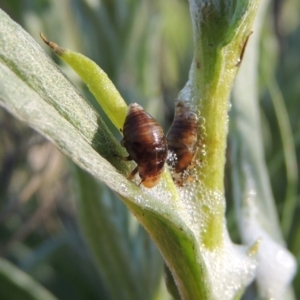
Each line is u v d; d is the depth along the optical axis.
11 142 0.11
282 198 0.09
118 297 0.07
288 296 0.07
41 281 0.09
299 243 0.09
